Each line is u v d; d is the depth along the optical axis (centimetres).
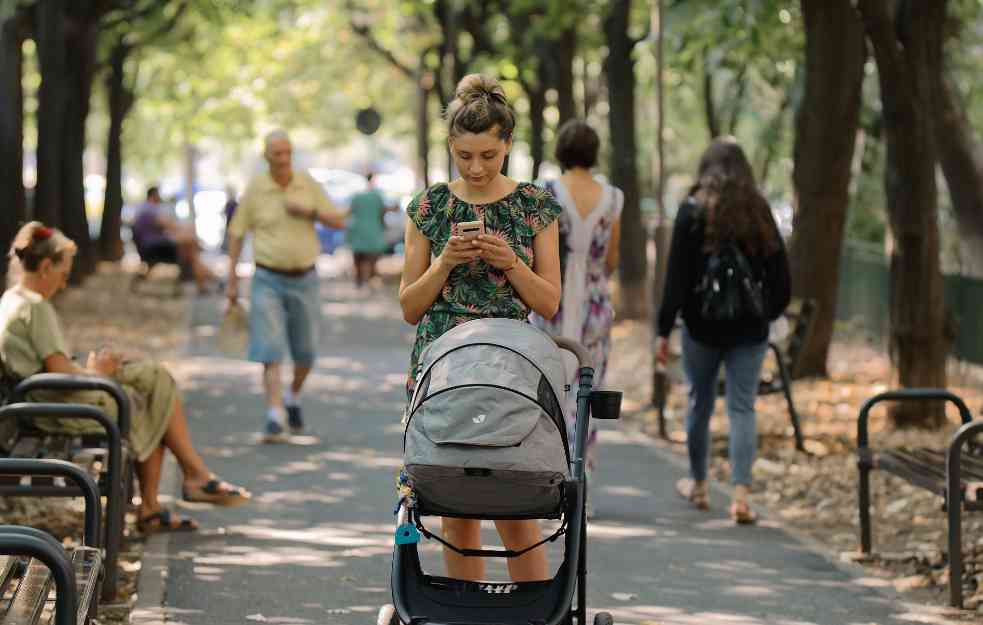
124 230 7850
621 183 3694
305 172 1950
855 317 3456
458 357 812
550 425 805
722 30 2773
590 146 1433
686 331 1505
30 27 3697
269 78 6988
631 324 3569
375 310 4166
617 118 3669
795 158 2580
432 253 883
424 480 806
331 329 3575
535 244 879
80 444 1276
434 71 5881
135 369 1372
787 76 3991
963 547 1359
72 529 1371
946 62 2811
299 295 1944
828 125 2528
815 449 1930
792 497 1642
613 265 1462
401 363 2894
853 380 2573
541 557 923
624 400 2403
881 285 3234
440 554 1316
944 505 1181
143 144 9019
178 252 4575
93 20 4353
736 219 1451
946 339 2056
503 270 858
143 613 1105
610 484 1695
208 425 2059
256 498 1560
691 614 1142
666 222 2348
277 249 1922
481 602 825
